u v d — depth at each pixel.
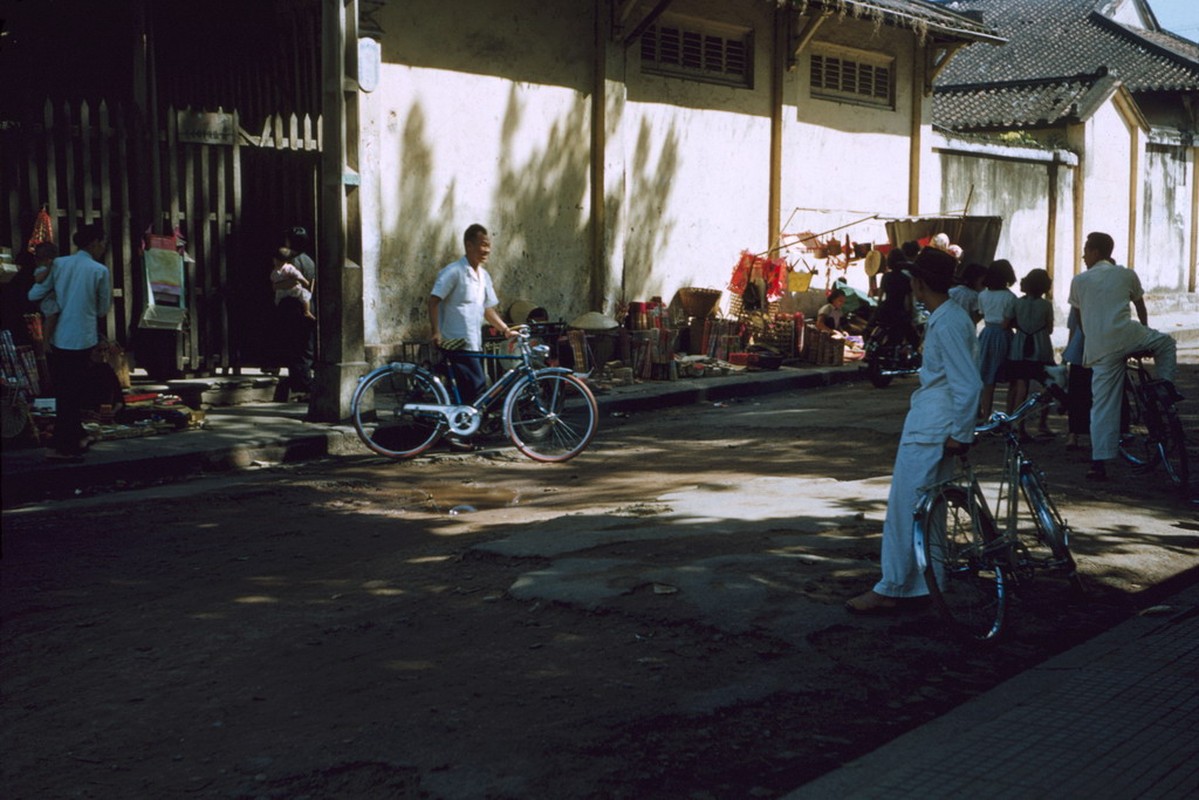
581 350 14.34
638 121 16.73
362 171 13.27
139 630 5.72
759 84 18.55
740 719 4.49
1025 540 6.63
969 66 35.66
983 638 5.40
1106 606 6.02
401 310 14.00
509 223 15.13
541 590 5.96
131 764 4.23
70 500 8.71
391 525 7.87
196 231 12.41
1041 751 4.15
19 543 7.40
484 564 6.65
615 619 5.59
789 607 5.69
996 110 28.06
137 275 11.97
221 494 8.81
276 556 7.06
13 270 10.69
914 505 5.53
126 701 4.83
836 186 20.27
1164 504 8.23
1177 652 5.24
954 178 22.98
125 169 11.65
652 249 17.16
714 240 18.12
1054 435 11.23
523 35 15.03
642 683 4.83
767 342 17.31
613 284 16.48
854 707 4.65
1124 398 9.25
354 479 9.48
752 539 7.00
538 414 10.39
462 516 8.09
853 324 18.20
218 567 6.83
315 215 12.48
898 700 4.74
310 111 12.83
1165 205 29.75
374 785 3.97
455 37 14.26
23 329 10.95
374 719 4.53
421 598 6.09
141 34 14.12
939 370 5.53
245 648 5.43
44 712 4.74
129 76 14.59
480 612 5.80
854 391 15.48
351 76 11.06
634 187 16.77
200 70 14.80
